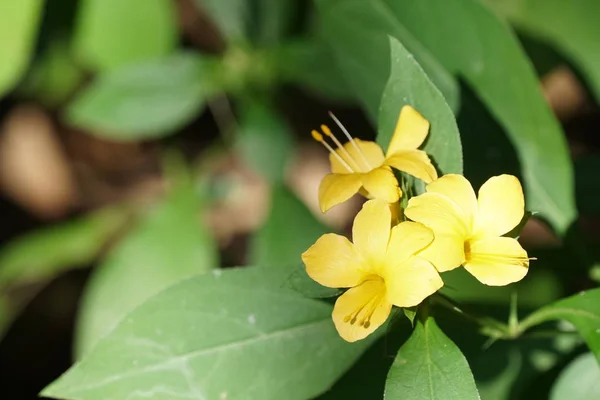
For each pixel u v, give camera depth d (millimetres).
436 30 574
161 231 669
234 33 681
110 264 664
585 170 606
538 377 555
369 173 500
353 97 678
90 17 695
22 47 684
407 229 488
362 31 593
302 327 522
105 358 512
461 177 494
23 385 750
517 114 568
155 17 694
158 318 516
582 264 574
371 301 488
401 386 487
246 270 521
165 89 676
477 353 551
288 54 677
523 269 488
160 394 513
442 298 506
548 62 670
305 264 492
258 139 671
